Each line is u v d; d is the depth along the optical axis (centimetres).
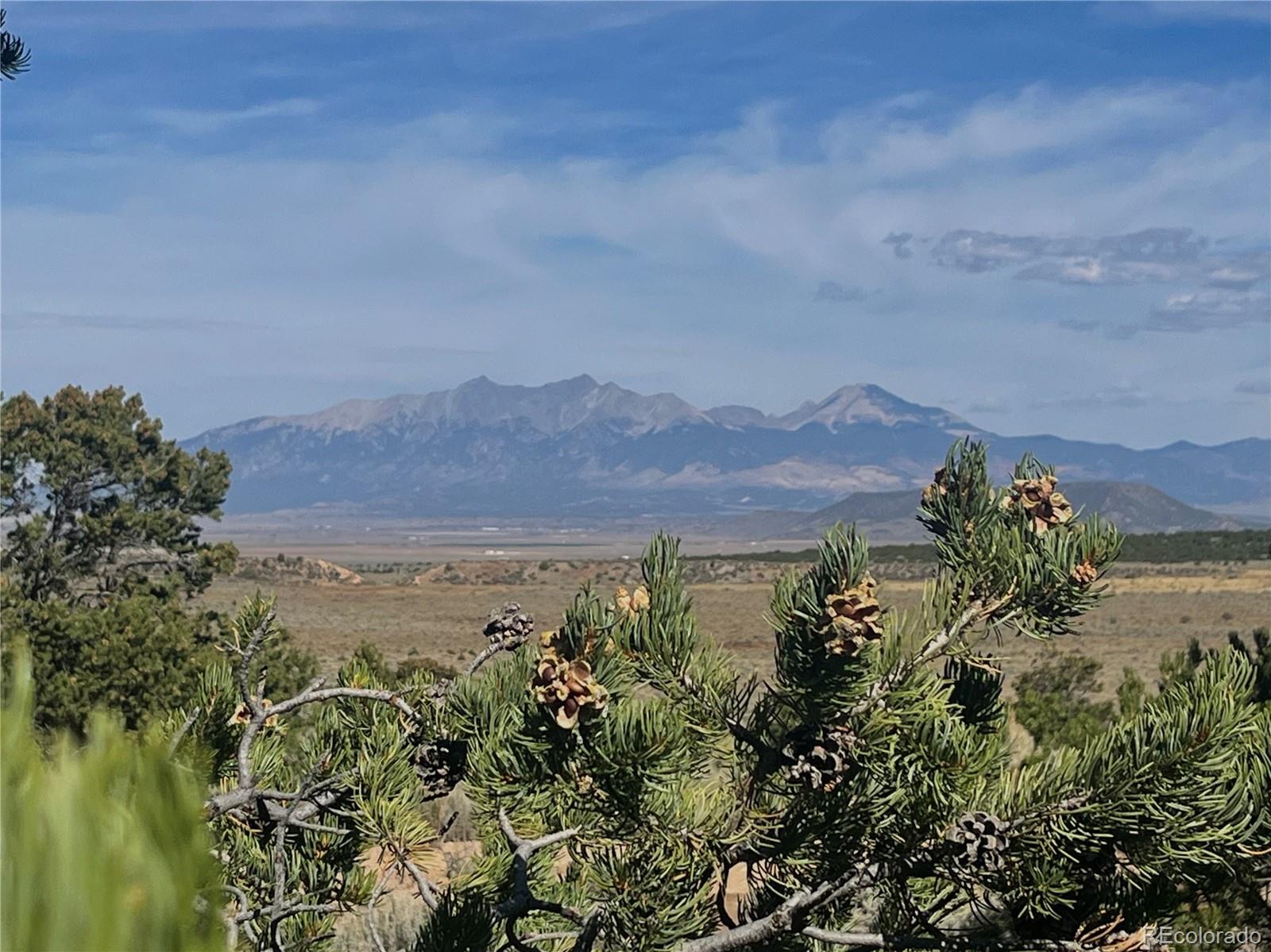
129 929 85
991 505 419
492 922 418
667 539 396
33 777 88
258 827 461
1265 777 357
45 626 1923
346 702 483
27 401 3672
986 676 428
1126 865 366
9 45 598
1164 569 14600
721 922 389
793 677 377
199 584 3834
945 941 364
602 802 369
